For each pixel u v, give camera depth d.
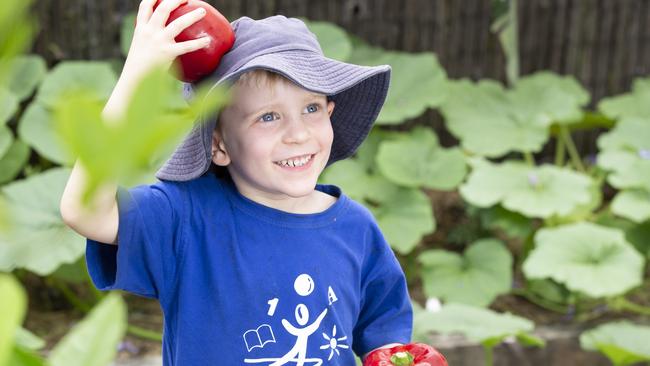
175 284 1.40
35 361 0.40
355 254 1.53
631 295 3.91
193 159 1.39
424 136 4.27
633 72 4.87
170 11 1.17
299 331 1.43
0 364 0.31
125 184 0.26
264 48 1.36
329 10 4.42
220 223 1.42
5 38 0.25
